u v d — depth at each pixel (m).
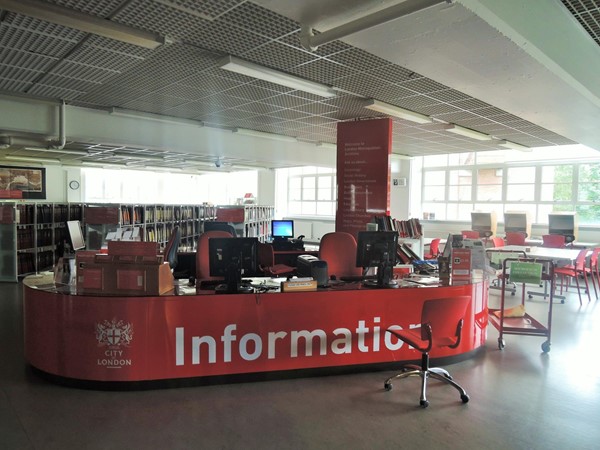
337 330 3.76
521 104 4.77
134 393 3.33
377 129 6.66
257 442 2.63
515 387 3.51
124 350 3.35
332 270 4.91
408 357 3.96
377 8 2.71
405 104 5.75
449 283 4.18
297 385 3.53
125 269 3.42
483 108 5.89
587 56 4.11
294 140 9.20
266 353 3.61
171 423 2.86
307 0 2.62
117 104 6.09
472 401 3.24
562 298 6.88
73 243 5.34
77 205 8.99
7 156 11.59
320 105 5.97
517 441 2.67
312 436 2.71
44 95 5.62
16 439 2.63
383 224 5.44
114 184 17.42
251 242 3.63
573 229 8.70
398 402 3.22
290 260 7.15
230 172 17.92
